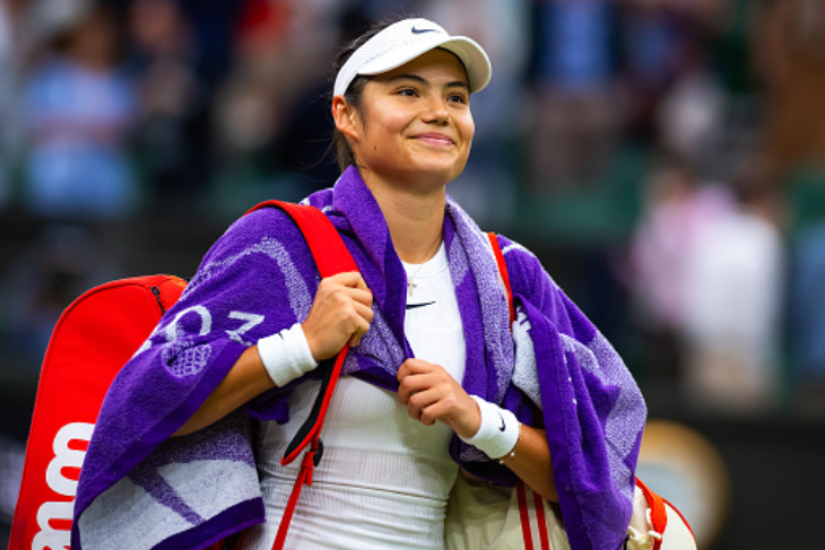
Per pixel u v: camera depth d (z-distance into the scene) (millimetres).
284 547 8594
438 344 8898
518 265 9398
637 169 25906
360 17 24547
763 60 27125
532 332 8953
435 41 8711
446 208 9344
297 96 24094
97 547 8344
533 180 25594
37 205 23281
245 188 24594
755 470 19797
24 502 9141
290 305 8523
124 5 25312
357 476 8727
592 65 26609
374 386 8633
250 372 8180
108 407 8117
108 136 24297
